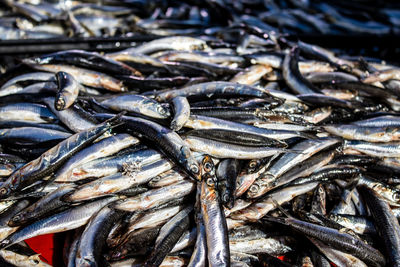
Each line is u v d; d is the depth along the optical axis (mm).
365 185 700
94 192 619
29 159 661
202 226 611
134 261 609
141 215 629
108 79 769
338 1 1507
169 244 607
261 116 699
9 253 605
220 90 734
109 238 625
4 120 716
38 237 650
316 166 681
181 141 628
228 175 641
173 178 638
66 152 625
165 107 659
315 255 640
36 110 710
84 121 671
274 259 623
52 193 627
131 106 671
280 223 657
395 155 713
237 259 635
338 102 742
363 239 658
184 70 819
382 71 823
